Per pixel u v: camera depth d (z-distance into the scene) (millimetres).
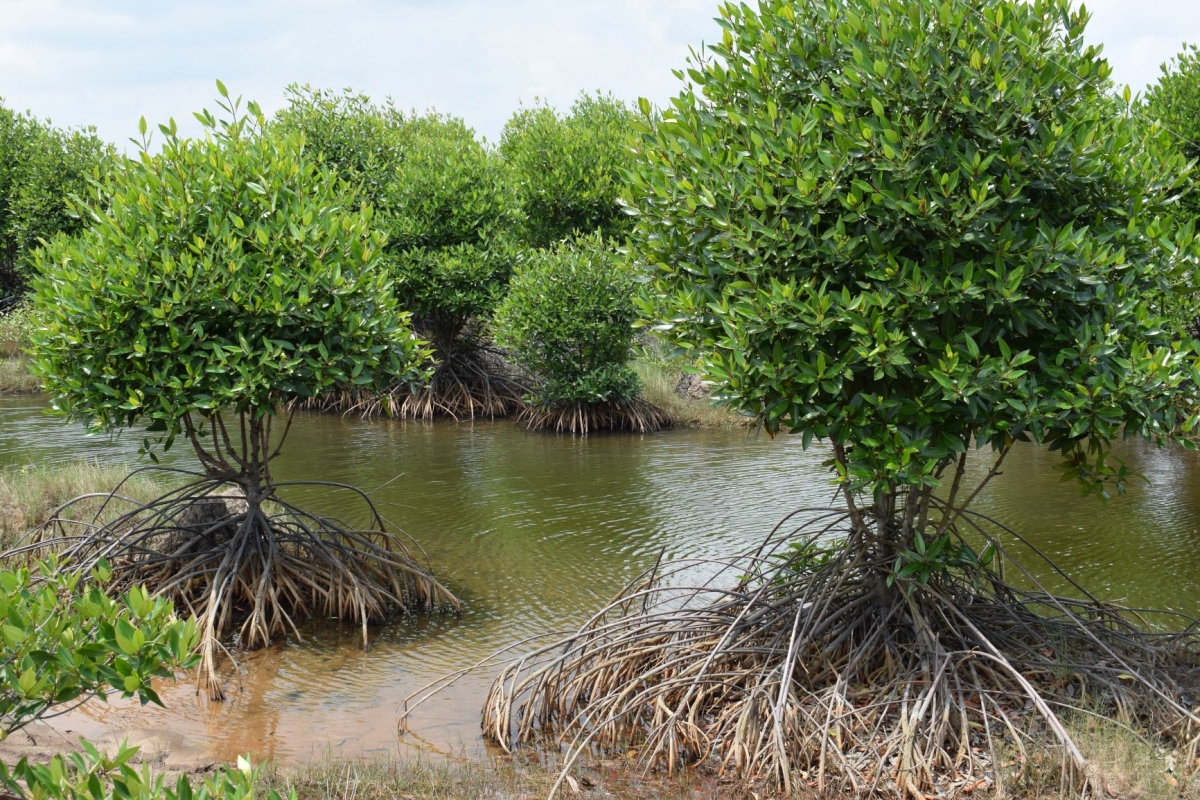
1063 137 5645
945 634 6410
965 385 5375
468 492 13078
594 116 27297
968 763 5375
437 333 21250
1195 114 15367
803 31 6148
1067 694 5980
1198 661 6645
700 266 6285
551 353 18750
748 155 5914
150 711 6449
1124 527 10734
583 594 8852
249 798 2809
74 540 8859
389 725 6277
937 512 11289
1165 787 4996
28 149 28094
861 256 5711
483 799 5266
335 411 21672
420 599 8719
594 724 6160
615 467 15016
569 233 23875
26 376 22922
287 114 22422
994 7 6027
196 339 7789
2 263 29266
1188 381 5762
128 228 7738
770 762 5473
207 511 8859
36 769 2830
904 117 5637
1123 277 6043
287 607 8414
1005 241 5516
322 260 8078
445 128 32500
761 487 13359
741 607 6852
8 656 3121
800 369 5637
